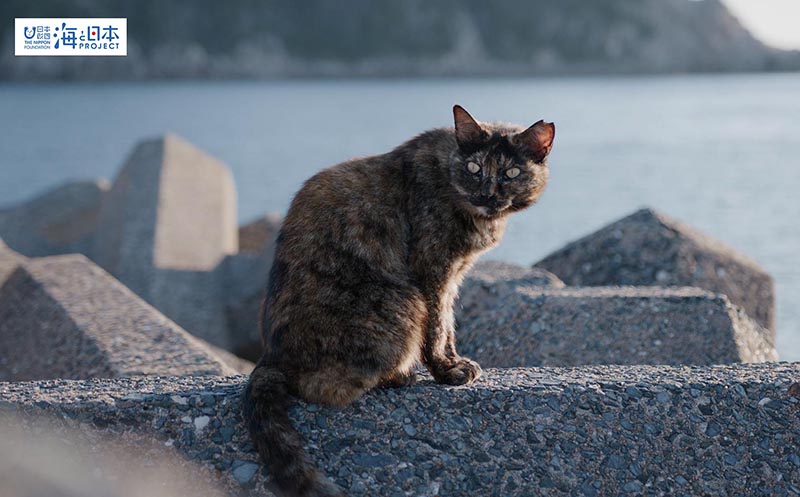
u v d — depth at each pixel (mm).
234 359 8344
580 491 3887
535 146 4844
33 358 6098
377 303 4070
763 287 8469
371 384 4059
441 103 95250
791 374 4438
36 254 13375
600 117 66812
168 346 5820
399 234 4324
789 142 43281
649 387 4223
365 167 4430
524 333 6203
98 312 6375
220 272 11672
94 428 3803
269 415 3742
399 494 3779
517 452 3967
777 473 4012
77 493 3623
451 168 4492
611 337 6031
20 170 34625
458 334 6660
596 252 8531
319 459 3844
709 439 4082
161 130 57000
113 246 11883
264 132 55125
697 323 6098
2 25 173500
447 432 4000
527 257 16406
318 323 3994
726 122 59875
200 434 3869
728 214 20969
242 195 26625
